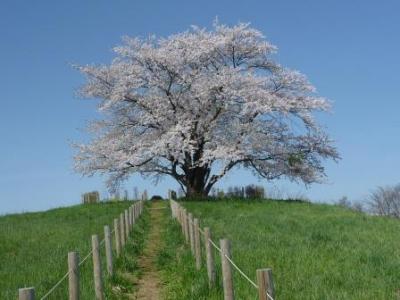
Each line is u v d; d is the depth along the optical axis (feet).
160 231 104.63
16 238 91.71
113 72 165.48
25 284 53.36
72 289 44.06
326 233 82.38
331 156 165.78
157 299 54.24
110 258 59.47
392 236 81.71
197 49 160.97
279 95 167.32
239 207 129.90
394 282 49.06
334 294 43.29
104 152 161.38
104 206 144.36
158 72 162.81
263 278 30.81
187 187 163.32
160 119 160.76
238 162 161.99
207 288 50.08
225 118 165.17
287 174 163.32
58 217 129.49
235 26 165.27
